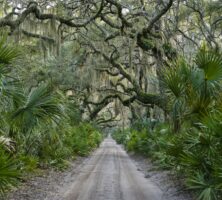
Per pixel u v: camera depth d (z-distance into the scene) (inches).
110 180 449.4
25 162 410.0
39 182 395.2
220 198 251.9
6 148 260.8
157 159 562.6
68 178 456.4
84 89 1096.2
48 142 492.4
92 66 981.8
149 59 949.8
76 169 569.9
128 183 424.8
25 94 295.1
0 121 271.3
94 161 741.9
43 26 708.0
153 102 740.7
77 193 354.0
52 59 806.5
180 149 308.7
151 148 653.3
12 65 268.2
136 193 358.6
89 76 1000.2
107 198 332.8
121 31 736.3
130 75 788.6
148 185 409.1
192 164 273.3
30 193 332.5
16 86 276.2
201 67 312.7
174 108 326.3
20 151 392.8
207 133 264.4
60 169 521.0
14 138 313.1
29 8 581.6
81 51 998.4
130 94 994.1
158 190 374.6
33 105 289.3
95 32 872.3
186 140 296.4
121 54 861.2
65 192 357.1
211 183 257.3
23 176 375.9
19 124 286.0
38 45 780.6
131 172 537.6
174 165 360.5
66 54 930.1
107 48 938.7
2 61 254.8
